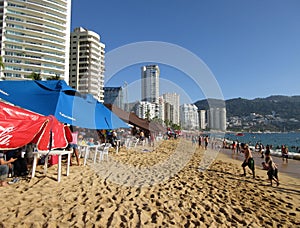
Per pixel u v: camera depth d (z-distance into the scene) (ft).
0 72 192.85
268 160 24.77
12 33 207.21
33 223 9.78
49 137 17.12
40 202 12.18
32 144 18.37
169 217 11.84
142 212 12.04
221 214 13.28
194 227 11.09
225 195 17.67
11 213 10.65
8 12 208.85
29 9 218.18
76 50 217.97
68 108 22.48
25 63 205.36
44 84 23.93
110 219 10.90
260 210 15.15
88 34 217.15
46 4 228.63
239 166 37.29
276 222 13.17
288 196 20.03
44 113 20.15
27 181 15.98
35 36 215.10
